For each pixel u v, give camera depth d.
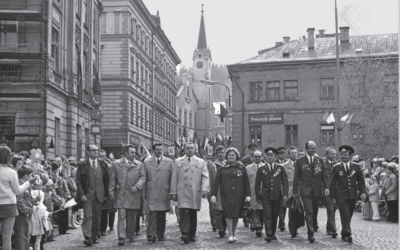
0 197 8.86
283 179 13.67
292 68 50.12
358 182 13.34
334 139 48.44
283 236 14.46
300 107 49.69
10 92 28.61
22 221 9.83
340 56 49.09
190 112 110.19
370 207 20.00
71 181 17.20
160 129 73.38
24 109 28.86
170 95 83.06
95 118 38.97
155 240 13.66
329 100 49.00
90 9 40.84
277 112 50.12
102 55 53.50
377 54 45.41
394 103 41.56
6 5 29.56
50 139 29.78
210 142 43.47
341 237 13.64
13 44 29.23
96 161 13.57
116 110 53.28
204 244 12.98
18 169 10.08
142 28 61.09
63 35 33.44
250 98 51.16
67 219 15.81
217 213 14.38
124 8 53.34
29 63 29.33
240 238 14.09
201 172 13.57
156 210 13.66
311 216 13.26
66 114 34.00
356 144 41.81
